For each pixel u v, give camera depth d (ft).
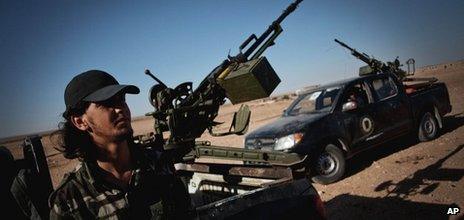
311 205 7.04
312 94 24.06
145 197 5.33
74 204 4.76
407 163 20.42
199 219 5.69
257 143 20.71
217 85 11.02
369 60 31.19
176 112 10.88
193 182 11.39
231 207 6.08
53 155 64.85
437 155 20.97
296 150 18.62
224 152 10.69
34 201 6.64
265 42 12.00
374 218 13.70
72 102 4.87
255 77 9.61
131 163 5.55
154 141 11.36
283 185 7.04
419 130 25.40
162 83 11.84
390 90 24.31
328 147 19.53
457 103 44.37
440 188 15.46
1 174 7.06
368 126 21.61
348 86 22.35
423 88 27.37
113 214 4.93
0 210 6.79
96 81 4.96
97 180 4.91
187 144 11.40
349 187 18.12
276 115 73.92
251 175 8.88
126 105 5.24
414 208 13.87
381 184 17.53
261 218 6.22
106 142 5.14
